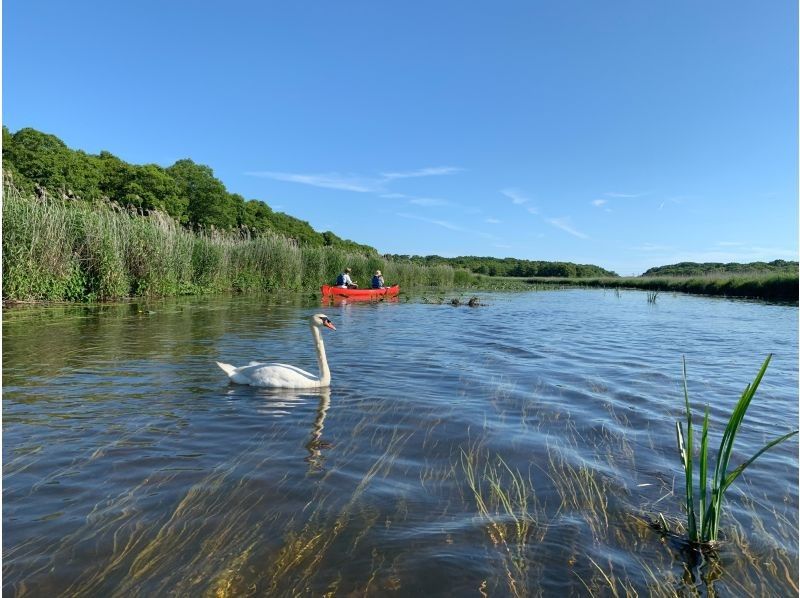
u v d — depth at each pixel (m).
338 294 26.50
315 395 6.91
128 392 6.88
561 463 4.69
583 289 55.06
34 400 6.43
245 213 76.56
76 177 44.31
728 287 41.69
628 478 4.41
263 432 5.36
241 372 7.50
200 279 25.06
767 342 13.08
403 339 12.48
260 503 3.79
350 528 3.48
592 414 6.26
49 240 17.11
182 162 67.38
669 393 7.39
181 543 3.25
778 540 3.47
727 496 4.11
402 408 6.34
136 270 20.70
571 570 3.10
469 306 24.47
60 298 17.64
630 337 13.87
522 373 8.62
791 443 5.36
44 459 4.55
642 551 3.32
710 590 2.95
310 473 4.34
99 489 3.98
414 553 3.21
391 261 45.31
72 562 3.04
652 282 58.22
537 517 3.70
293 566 3.05
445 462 4.66
